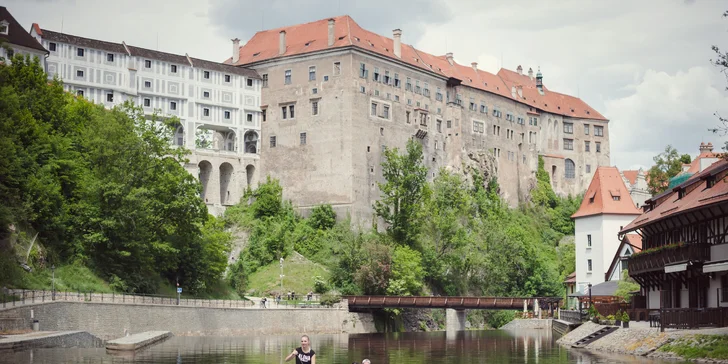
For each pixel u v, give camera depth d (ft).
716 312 198.59
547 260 538.88
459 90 564.71
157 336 254.88
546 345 259.19
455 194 501.15
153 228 316.19
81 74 428.56
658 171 451.53
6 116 287.89
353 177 470.39
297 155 486.79
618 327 237.66
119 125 322.55
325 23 508.94
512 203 602.85
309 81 488.85
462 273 464.24
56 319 236.63
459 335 331.98
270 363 192.95
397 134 507.30
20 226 271.49
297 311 345.10
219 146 513.86
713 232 213.46
